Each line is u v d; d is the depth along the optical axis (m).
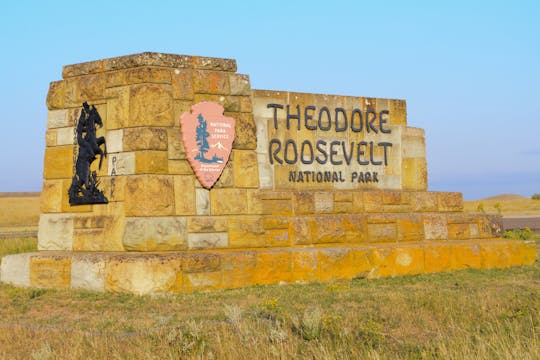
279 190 19.45
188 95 17.14
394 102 22.02
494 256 21.27
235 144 17.73
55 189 17.97
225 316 12.11
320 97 20.47
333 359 8.52
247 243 17.64
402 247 19.56
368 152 21.28
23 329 11.24
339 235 19.28
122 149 16.75
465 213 22.67
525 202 89.81
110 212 16.92
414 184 22.19
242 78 18.03
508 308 12.15
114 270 15.55
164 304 14.06
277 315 11.85
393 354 9.09
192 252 16.61
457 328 10.19
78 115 17.73
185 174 16.94
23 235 33.59
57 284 16.69
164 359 8.92
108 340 9.96
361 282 17.78
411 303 13.05
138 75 16.73
